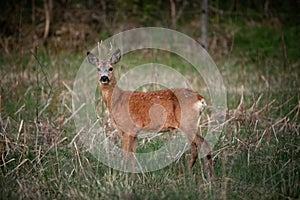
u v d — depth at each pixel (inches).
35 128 703.7
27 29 1353.3
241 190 541.6
